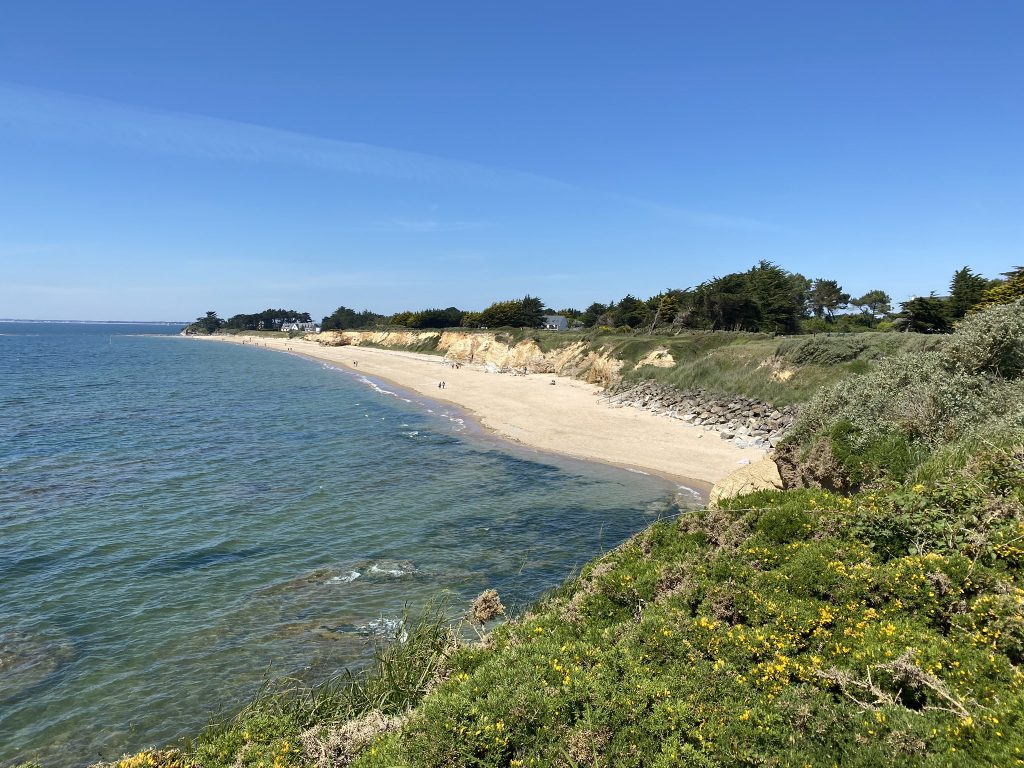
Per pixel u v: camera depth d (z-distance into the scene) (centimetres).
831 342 3538
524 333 8738
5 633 1267
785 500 950
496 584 1490
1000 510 748
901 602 655
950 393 1198
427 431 3722
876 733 493
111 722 991
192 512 2064
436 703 614
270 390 6084
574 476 2580
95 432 3572
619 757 523
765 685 573
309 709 834
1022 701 473
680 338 5784
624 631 708
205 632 1269
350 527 1922
